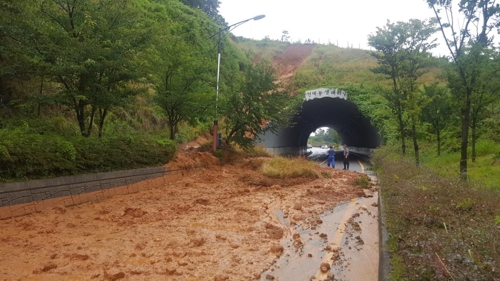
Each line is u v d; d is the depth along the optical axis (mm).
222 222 7859
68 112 13188
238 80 18859
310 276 5012
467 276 3434
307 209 9367
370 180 14664
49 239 6328
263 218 8352
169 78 15625
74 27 9945
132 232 6906
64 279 4703
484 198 6504
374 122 28156
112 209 8633
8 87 11250
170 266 5199
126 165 11008
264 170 14695
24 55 8977
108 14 10500
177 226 7410
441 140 19359
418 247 4512
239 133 18516
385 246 4805
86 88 10109
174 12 33375
